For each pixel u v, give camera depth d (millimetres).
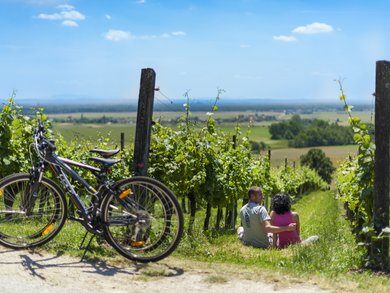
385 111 6168
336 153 136250
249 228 8188
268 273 5535
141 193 6012
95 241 6555
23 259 5605
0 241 5859
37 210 5984
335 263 6359
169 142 9180
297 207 27641
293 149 159625
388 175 6223
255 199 8344
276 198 8461
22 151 10312
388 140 6195
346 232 12000
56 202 6043
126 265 5703
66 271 5352
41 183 5965
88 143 13047
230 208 12391
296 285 5180
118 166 10891
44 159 5961
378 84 6164
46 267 5422
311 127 185875
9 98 9961
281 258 6539
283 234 8203
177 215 5867
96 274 5336
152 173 9016
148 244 6012
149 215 5883
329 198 34406
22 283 4922
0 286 4789
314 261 6301
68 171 6020
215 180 10367
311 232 12539
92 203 6043
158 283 5168
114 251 6164
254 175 14031
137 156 6949
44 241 6020
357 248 6543
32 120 10641
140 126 6922
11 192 5965
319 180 51125
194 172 9766
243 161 13406
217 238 8531
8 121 9891
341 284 5246
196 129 9820
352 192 7648
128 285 5078
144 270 5535
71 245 6270
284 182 28125
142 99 6906
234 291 4992
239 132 13297
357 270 6219
